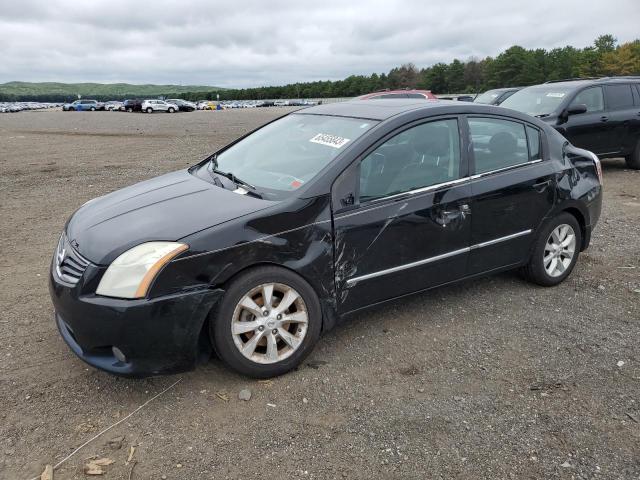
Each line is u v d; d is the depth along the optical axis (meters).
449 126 4.04
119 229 3.26
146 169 11.77
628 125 10.05
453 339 3.88
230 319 3.15
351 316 3.68
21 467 2.61
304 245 3.32
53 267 3.36
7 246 6.01
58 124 33.69
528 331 4.00
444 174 3.95
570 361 3.59
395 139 3.77
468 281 4.25
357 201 3.54
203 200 3.55
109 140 19.86
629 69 96.75
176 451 2.73
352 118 4.08
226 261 3.09
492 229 4.18
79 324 3.03
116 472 2.59
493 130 4.29
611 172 10.42
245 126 29.98
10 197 8.71
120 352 3.01
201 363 3.24
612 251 5.74
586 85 9.88
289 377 3.39
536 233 4.51
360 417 3.01
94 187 9.59
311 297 3.38
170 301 2.97
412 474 2.60
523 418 3.02
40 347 3.73
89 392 3.22
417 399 3.18
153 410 3.06
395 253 3.70
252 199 3.48
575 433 2.89
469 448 2.78
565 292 4.69
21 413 3.01
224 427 2.92
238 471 2.61
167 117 44.94
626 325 4.09
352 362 3.57
